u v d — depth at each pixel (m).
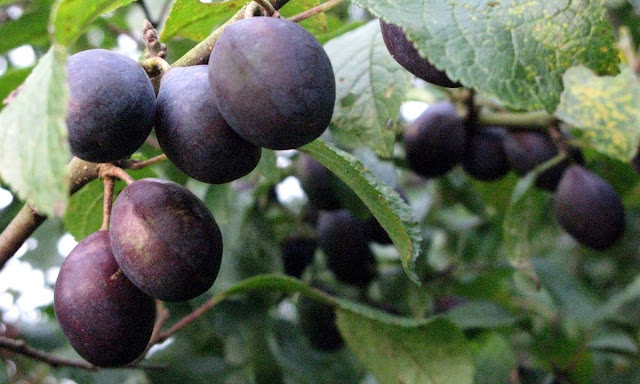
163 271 0.42
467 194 0.76
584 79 0.57
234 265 0.61
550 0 0.42
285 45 0.41
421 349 0.55
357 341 0.56
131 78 0.42
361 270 0.64
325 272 0.76
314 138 0.42
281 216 0.70
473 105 0.62
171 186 0.44
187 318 0.55
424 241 0.72
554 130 0.61
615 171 0.69
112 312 0.43
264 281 0.55
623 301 0.66
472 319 0.64
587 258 1.01
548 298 0.76
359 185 0.45
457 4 0.42
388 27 0.44
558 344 0.67
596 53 0.42
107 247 0.44
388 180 0.60
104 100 0.42
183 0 0.47
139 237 0.42
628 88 0.57
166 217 0.43
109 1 0.41
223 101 0.41
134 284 0.43
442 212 0.82
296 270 0.68
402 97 0.54
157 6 0.78
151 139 0.57
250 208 0.62
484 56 0.41
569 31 0.42
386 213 0.44
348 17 0.85
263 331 0.61
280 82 0.40
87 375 0.62
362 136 0.54
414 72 0.44
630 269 1.01
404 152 0.68
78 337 0.43
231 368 0.61
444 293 0.73
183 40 0.56
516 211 0.60
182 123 0.42
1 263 0.47
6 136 0.39
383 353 0.56
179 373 0.60
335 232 0.63
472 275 0.73
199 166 0.42
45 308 0.72
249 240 0.62
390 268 0.74
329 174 0.61
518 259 0.60
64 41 0.41
